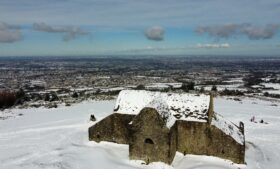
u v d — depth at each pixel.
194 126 38.88
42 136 50.62
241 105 83.94
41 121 63.91
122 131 43.06
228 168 35.91
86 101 94.81
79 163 37.12
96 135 44.59
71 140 46.94
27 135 51.94
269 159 40.47
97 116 66.38
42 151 42.25
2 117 71.00
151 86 168.75
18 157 40.12
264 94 120.50
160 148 36.03
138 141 36.97
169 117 37.94
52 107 84.38
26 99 107.12
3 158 39.97
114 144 43.50
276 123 60.97
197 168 35.34
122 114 42.56
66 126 57.19
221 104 85.12
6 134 53.31
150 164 36.41
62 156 39.59
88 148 42.50
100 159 38.28
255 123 60.56
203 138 38.75
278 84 181.00
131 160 37.62
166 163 36.03
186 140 39.47
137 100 43.47
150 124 36.00
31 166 36.59
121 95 44.59
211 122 38.88
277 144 46.97
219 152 38.34
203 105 40.25
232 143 37.53
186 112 40.16
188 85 125.50
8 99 93.75
